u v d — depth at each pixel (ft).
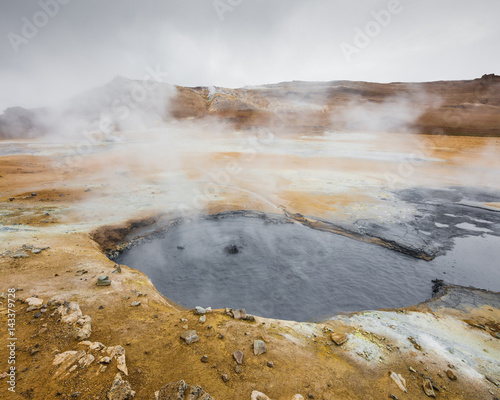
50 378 12.25
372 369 15.30
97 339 15.49
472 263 33.14
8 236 30.27
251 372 13.88
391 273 30.94
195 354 14.87
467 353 17.78
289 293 27.07
